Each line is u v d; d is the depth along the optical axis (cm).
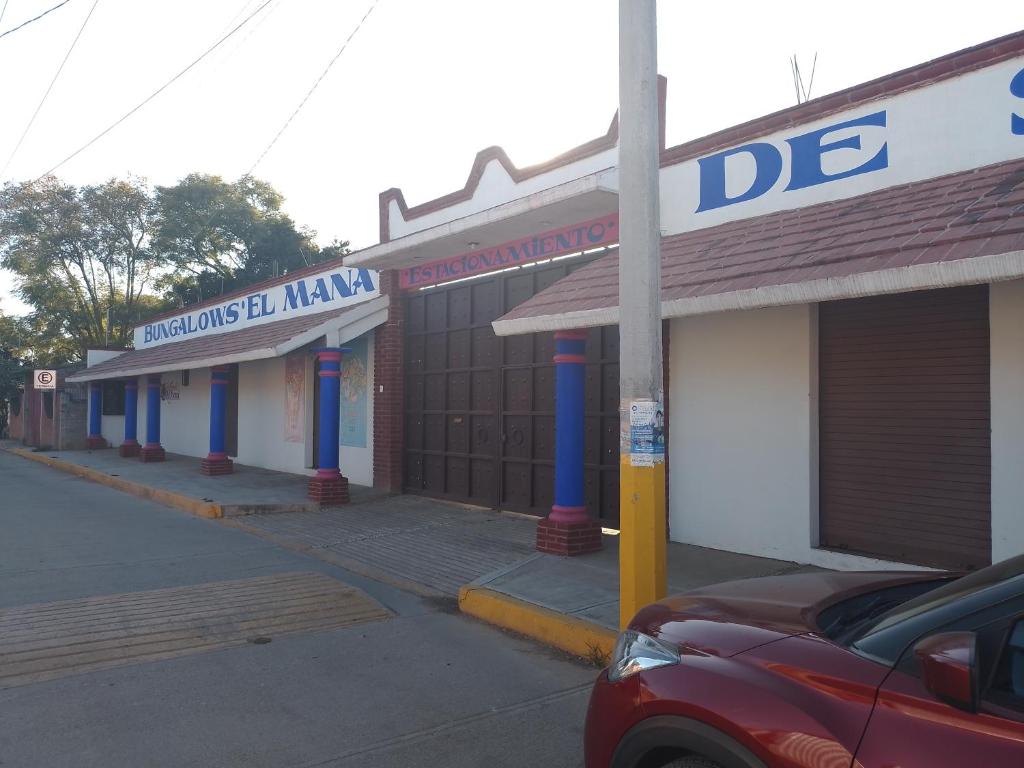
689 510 895
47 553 953
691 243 826
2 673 550
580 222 1038
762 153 839
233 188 3653
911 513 719
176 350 2114
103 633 638
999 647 229
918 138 720
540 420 1117
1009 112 666
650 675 296
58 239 3438
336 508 1278
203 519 1234
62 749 438
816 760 236
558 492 895
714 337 873
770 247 685
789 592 340
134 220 3616
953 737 217
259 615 696
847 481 768
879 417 744
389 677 555
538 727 474
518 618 666
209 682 541
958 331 691
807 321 786
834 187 777
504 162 1177
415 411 1365
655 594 542
